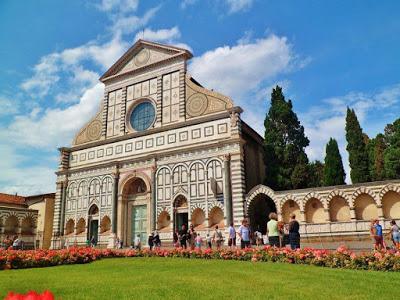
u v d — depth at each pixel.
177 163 44.31
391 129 48.94
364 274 14.09
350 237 34.53
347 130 48.81
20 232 55.47
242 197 39.19
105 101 53.84
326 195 36.31
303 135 46.88
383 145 49.03
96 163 51.78
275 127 46.22
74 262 21.09
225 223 39.16
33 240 57.00
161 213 44.19
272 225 23.69
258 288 11.20
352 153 47.47
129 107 51.16
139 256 25.61
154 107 48.97
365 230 34.03
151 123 48.94
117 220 47.34
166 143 45.97
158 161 45.84
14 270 17.70
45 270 17.41
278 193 38.16
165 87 48.62
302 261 18.33
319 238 35.81
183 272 15.27
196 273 14.84
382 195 33.88
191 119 44.91
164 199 44.22
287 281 12.43
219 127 42.62
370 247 29.28
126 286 11.84
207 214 40.62
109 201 48.72
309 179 43.66
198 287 11.45
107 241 47.34
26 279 14.05
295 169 43.47
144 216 46.56
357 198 35.75
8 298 4.48
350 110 49.16
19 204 60.06
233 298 9.77
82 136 55.00
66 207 53.00
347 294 10.21
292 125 46.34
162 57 50.03
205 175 41.94
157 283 12.34
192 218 41.69
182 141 44.75
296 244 21.66
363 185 34.91
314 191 36.84
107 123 52.88
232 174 40.25
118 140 50.41
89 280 13.42
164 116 47.56
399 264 15.31
